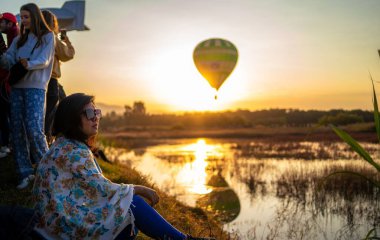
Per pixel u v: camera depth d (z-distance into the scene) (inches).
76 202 110.6
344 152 913.5
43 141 195.3
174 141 1803.6
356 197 422.9
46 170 112.5
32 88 191.9
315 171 566.9
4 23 229.3
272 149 1045.2
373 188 452.1
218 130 3100.4
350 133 1642.5
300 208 379.6
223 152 1037.2
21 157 199.6
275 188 473.7
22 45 194.2
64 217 108.5
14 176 217.8
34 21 191.2
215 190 450.9
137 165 628.1
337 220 342.3
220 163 743.7
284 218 340.8
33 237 109.6
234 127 3496.6
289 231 303.1
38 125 193.0
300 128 2529.5
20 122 196.9
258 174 584.4
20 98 194.4
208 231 237.1
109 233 111.0
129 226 115.0
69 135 115.7
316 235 297.9
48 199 110.5
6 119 253.0
